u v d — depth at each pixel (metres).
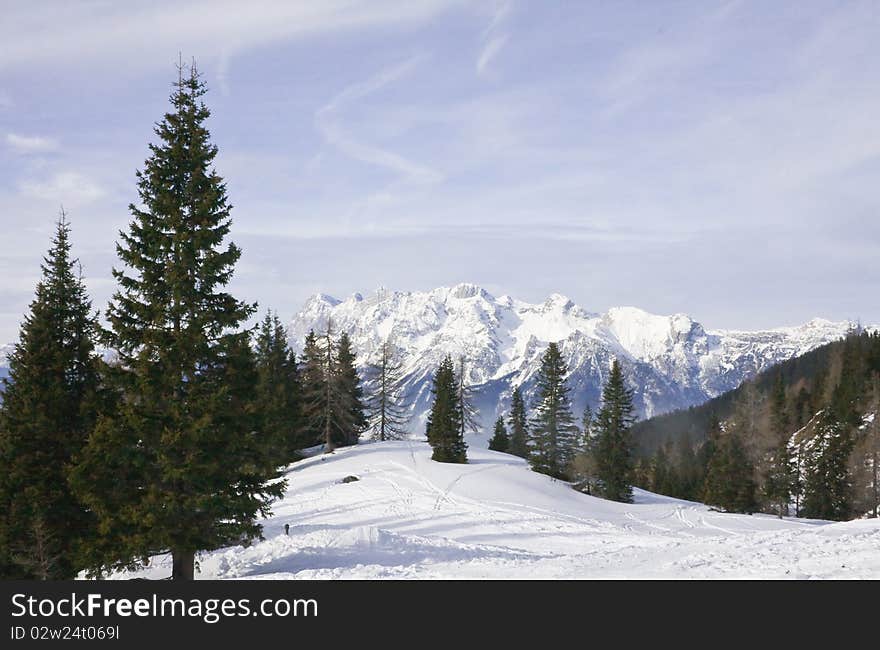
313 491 55.06
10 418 25.48
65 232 27.70
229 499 21.77
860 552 18.23
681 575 17.67
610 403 70.44
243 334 22.42
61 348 26.77
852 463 68.06
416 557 27.25
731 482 71.25
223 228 22.48
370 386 87.56
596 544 35.88
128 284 21.66
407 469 64.19
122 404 21.64
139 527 20.84
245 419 22.17
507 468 69.56
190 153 22.61
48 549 24.08
